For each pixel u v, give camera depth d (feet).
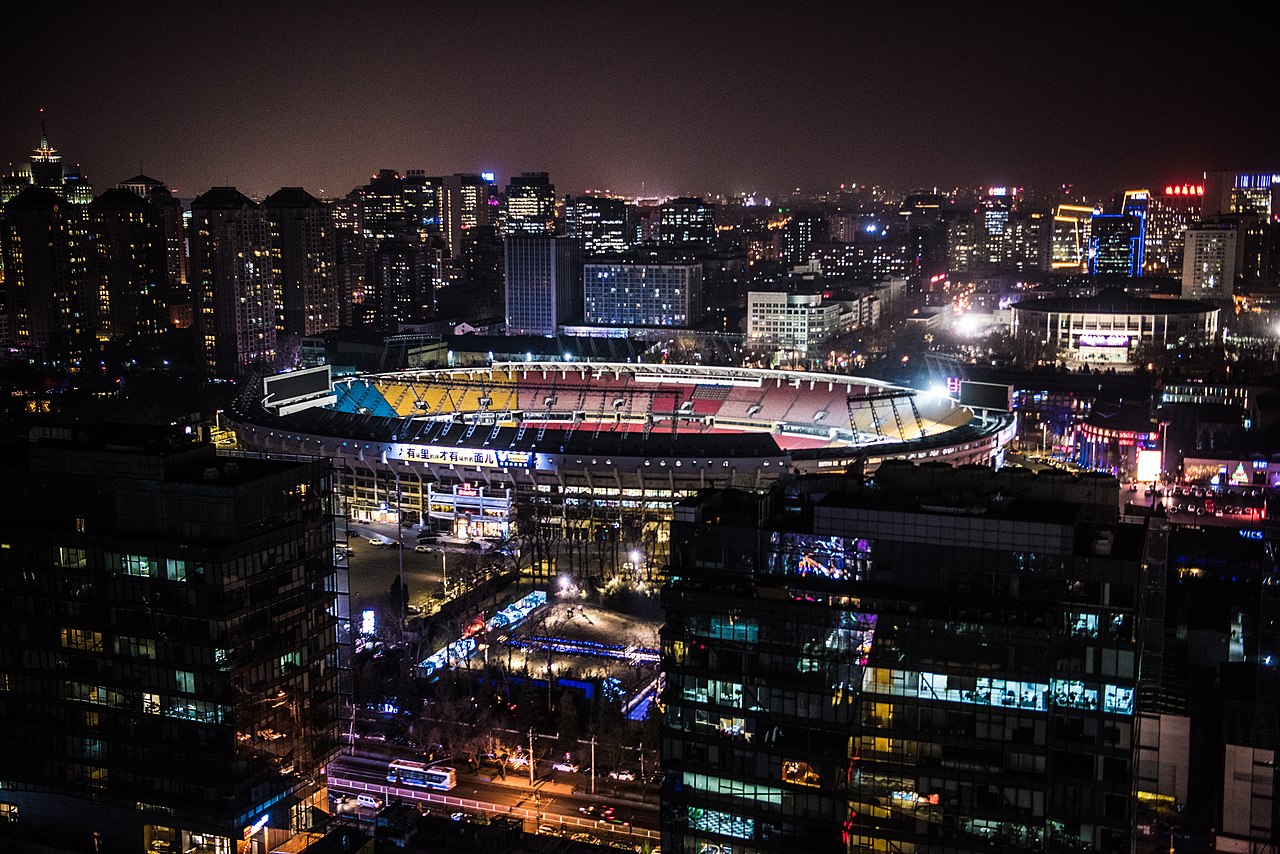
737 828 528.22
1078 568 479.82
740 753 524.11
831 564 516.73
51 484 622.54
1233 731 604.08
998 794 487.61
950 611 493.36
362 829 631.97
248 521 601.62
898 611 498.69
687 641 526.98
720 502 561.02
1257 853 599.98
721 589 526.16
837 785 508.53
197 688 600.80
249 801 608.60
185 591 595.47
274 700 622.13
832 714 506.48
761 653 515.09
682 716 531.91
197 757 606.55
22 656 635.25
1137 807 531.50
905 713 497.05
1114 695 472.85
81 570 615.57
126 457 613.52
